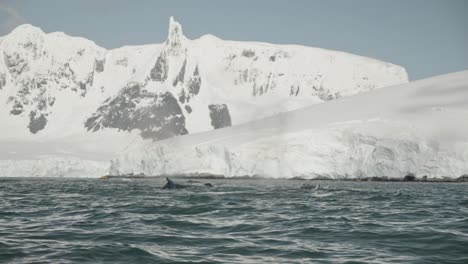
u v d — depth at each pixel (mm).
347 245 17406
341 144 105438
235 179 115812
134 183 86438
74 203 35188
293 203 35500
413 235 19312
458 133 101750
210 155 121562
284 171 107688
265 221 24109
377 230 20891
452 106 117500
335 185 76875
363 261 14695
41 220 24156
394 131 104188
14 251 15570
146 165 135250
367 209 31188
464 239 18141
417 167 97375
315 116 137750
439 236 18891
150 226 21984
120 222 23328
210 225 22500
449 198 43344
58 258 14586
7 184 77750
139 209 30047
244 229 21281
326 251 16281
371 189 61438
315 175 104500
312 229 21281
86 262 14117
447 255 15523
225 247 16859
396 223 23422
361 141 104312
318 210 30219
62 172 160125
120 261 14352
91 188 62031
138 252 15586
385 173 99250
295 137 111875
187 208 30656
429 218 25719
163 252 15750
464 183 90938
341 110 136750
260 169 111188
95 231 20188
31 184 78625
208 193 47750
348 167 102938
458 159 94938
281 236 19406
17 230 20422
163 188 58438
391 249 16625
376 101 137000
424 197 44656
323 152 105500
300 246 17172
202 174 120188
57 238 18312
